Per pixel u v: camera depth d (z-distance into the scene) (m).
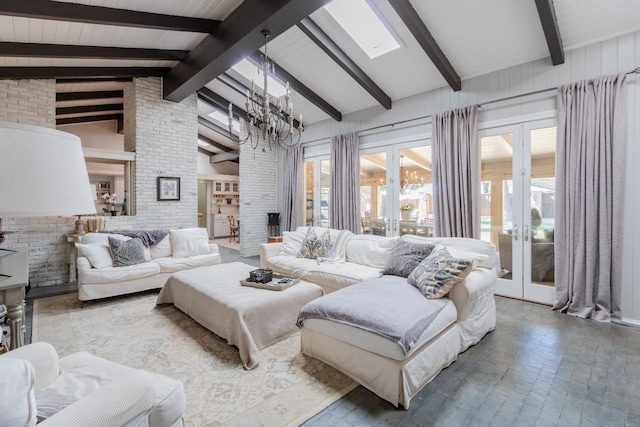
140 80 5.12
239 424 1.60
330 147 5.97
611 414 1.68
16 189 0.88
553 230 3.48
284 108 5.97
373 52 4.17
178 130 5.55
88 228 4.65
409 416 1.66
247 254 6.74
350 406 1.74
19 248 2.83
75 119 6.69
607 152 3.00
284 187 6.93
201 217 10.79
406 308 2.01
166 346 2.47
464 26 3.40
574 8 2.93
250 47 3.49
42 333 2.72
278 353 2.36
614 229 2.96
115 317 3.10
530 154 3.61
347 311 2.01
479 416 1.66
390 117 4.96
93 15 2.95
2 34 3.17
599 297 3.04
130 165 5.21
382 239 3.61
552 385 1.94
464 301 2.29
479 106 3.95
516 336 2.65
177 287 3.22
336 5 3.55
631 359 2.26
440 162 4.21
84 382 1.20
